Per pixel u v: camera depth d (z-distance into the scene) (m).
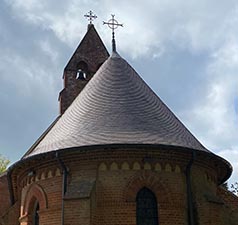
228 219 25.25
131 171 20.59
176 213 20.45
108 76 25.30
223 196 25.97
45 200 21.53
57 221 20.69
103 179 20.53
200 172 22.16
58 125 24.55
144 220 20.28
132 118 22.33
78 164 21.05
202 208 20.91
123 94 23.97
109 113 22.70
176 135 22.17
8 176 24.98
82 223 18.86
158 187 20.58
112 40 27.94
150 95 24.81
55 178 21.55
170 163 21.12
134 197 20.20
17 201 26.53
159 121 22.73
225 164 23.23
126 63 26.42
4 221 25.95
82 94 25.62
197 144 22.91
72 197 19.45
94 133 21.47
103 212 20.05
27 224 22.53
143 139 20.91
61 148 21.17
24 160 22.45
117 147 20.33
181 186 21.05
